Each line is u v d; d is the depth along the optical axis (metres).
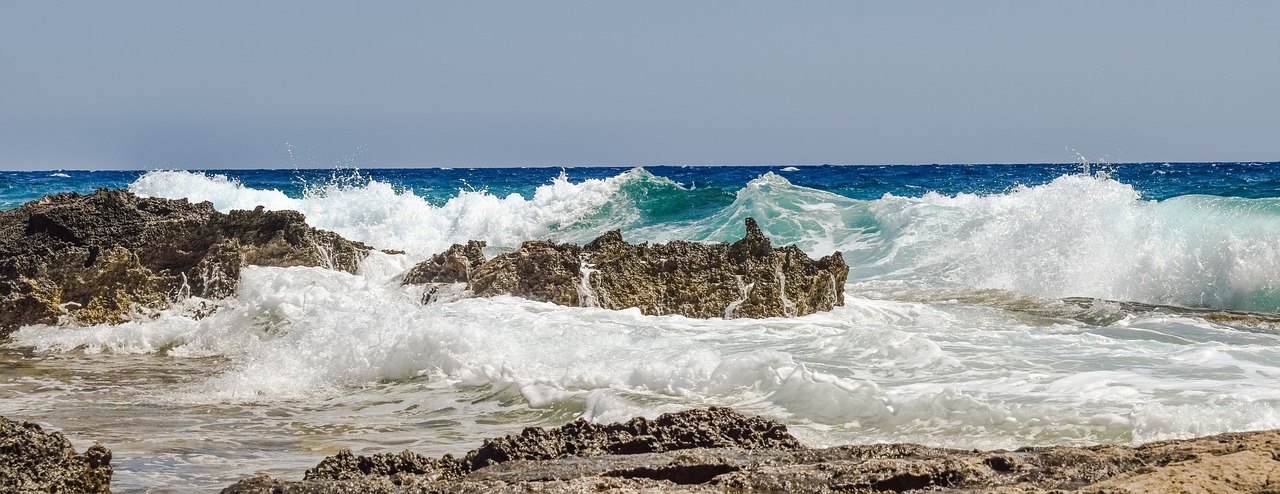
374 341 10.22
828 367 9.01
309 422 8.16
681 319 12.01
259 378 9.83
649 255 13.04
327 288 13.45
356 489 4.75
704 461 5.12
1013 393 7.73
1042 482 4.66
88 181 66.38
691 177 68.50
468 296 12.77
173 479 6.23
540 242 13.48
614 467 5.11
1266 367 8.55
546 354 9.80
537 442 5.67
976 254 18.05
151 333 12.22
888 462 4.82
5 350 11.99
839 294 13.45
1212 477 4.32
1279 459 4.69
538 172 102.94
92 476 5.11
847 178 58.28
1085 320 12.70
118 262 13.55
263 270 13.73
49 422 8.09
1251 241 15.48
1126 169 65.44
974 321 12.58
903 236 19.72
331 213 25.58
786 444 5.95
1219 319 12.77
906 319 12.89
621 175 26.31
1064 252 16.95
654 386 8.47
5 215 15.18
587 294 12.52
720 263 12.95
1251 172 59.25
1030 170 77.06
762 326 11.48
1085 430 6.65
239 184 27.84
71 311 13.16
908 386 8.17
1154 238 16.47
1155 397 7.42
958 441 6.66
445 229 25.12
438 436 7.62
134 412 8.53
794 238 21.14
